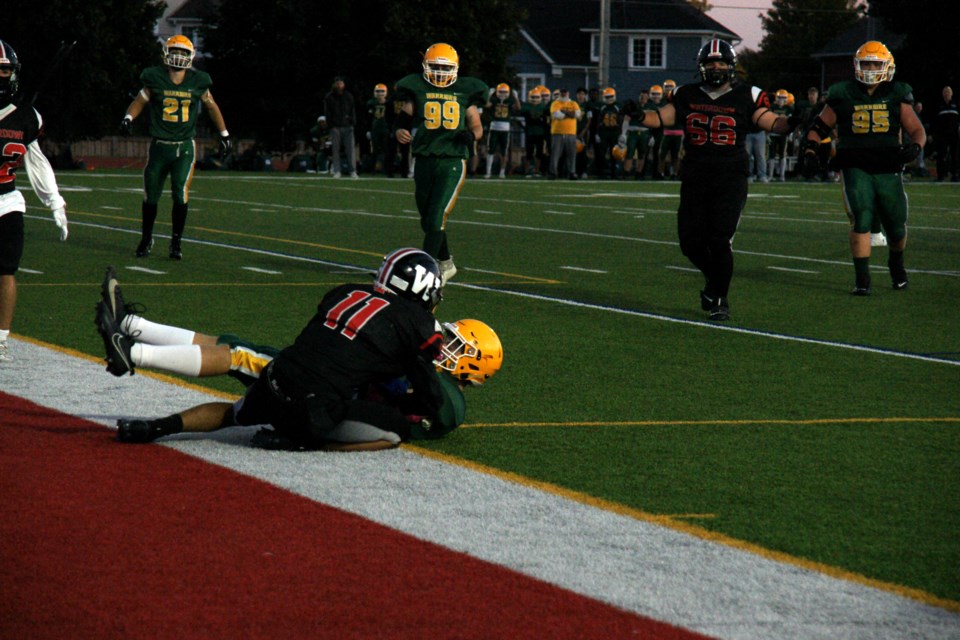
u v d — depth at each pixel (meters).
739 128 18.81
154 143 24.62
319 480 9.85
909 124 22.08
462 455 10.80
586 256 27.47
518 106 64.94
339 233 31.42
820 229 35.81
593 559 8.16
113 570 7.80
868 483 10.20
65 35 75.25
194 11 128.00
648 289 22.39
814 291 22.75
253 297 20.06
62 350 15.09
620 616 7.21
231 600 7.35
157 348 11.00
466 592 7.54
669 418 12.45
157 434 10.81
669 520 9.05
